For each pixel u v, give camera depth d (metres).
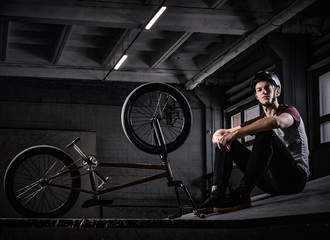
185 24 6.07
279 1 6.07
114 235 1.52
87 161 3.01
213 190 2.35
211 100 9.32
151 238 1.54
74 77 8.40
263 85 2.51
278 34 6.71
